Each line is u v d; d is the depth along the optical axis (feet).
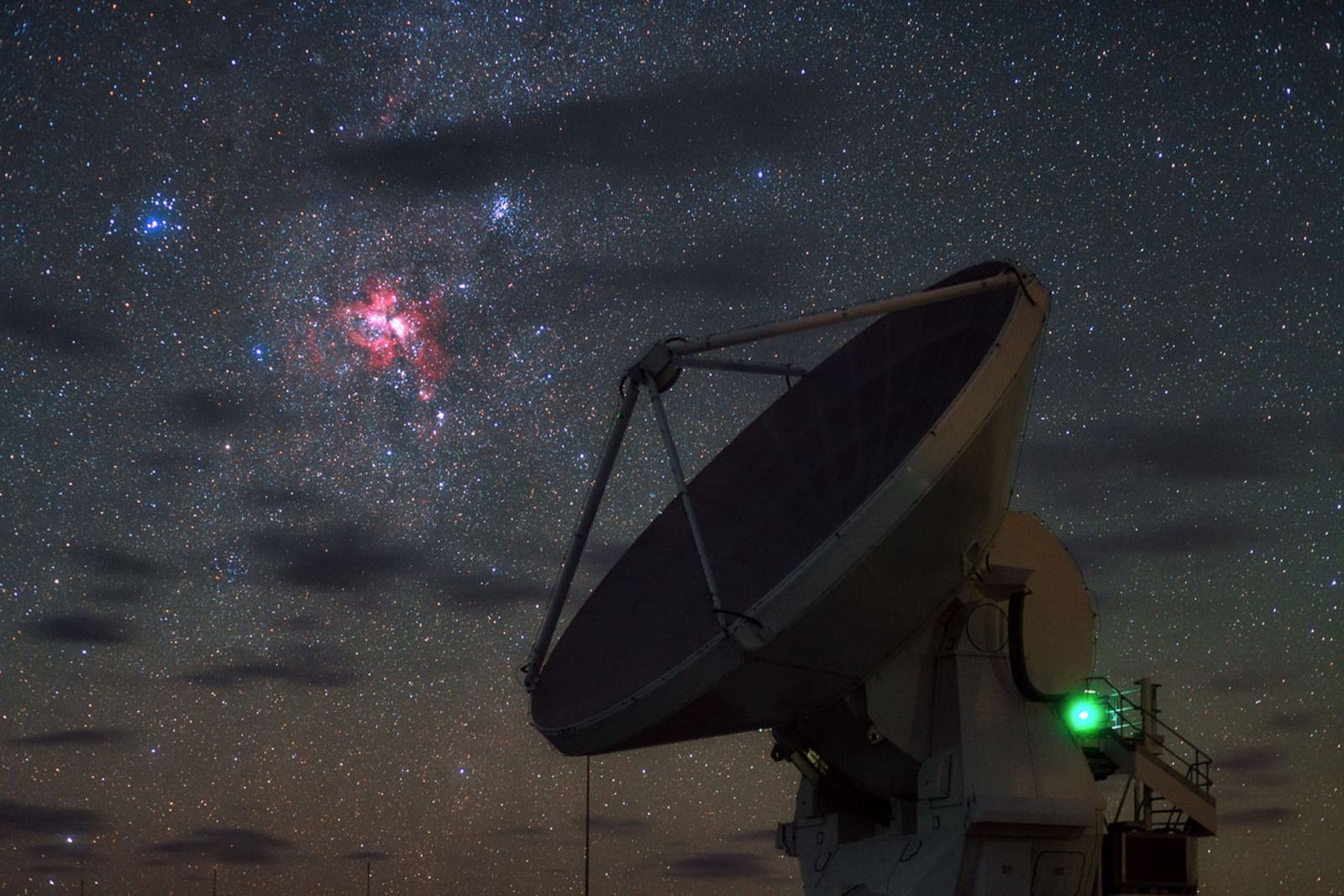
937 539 66.74
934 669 70.85
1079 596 74.59
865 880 71.41
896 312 75.46
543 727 72.49
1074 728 73.36
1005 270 71.82
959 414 66.18
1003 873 69.15
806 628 65.00
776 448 81.61
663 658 70.64
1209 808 76.28
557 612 75.41
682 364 70.23
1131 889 72.84
